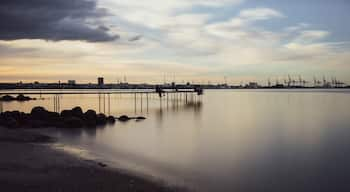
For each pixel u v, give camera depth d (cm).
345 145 2523
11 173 1321
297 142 2684
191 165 1825
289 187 1448
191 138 2919
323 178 1585
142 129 3588
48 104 8500
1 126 3356
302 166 1833
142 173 1560
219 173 1656
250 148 2394
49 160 1627
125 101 10425
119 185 1285
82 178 1325
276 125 3941
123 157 2014
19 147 2000
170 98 11888
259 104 8594
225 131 3419
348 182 1519
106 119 4266
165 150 2305
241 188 1420
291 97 13600
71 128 3572
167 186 1377
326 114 5441
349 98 12056
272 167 1795
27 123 3653
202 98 12756
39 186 1180
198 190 1361
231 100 11100
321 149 2353
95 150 2238
